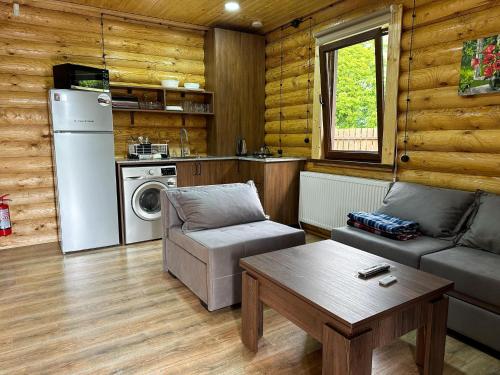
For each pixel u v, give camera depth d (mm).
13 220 4023
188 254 2756
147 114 4793
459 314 2139
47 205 4184
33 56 4016
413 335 2264
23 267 3389
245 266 2061
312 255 2182
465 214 2689
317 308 1551
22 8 3910
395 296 1626
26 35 3967
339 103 4176
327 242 2465
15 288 2922
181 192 3016
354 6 3807
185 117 5082
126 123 4660
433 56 3070
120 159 4355
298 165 4609
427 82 3137
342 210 3945
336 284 1752
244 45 5090
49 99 3725
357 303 1555
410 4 3221
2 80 3867
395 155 3473
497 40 2619
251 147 5340
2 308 2590
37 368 1936
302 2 4008
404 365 1963
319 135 4383
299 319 1717
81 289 2906
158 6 4137
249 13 4363
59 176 3639
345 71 4023
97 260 3582
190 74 5082
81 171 3740
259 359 2021
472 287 2062
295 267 1979
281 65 4996
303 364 1979
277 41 5020
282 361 2004
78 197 3760
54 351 2086
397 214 2971
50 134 4125
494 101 2699
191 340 2205
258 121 5363
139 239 4180
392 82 3393
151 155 4391
